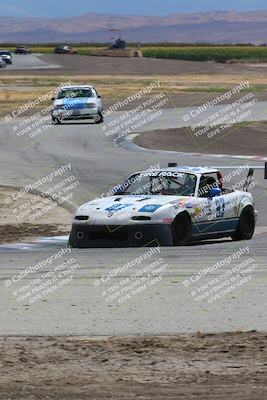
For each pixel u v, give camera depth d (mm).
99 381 18828
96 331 23984
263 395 17531
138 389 18109
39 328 24422
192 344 22109
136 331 23906
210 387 18219
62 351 21625
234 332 23359
